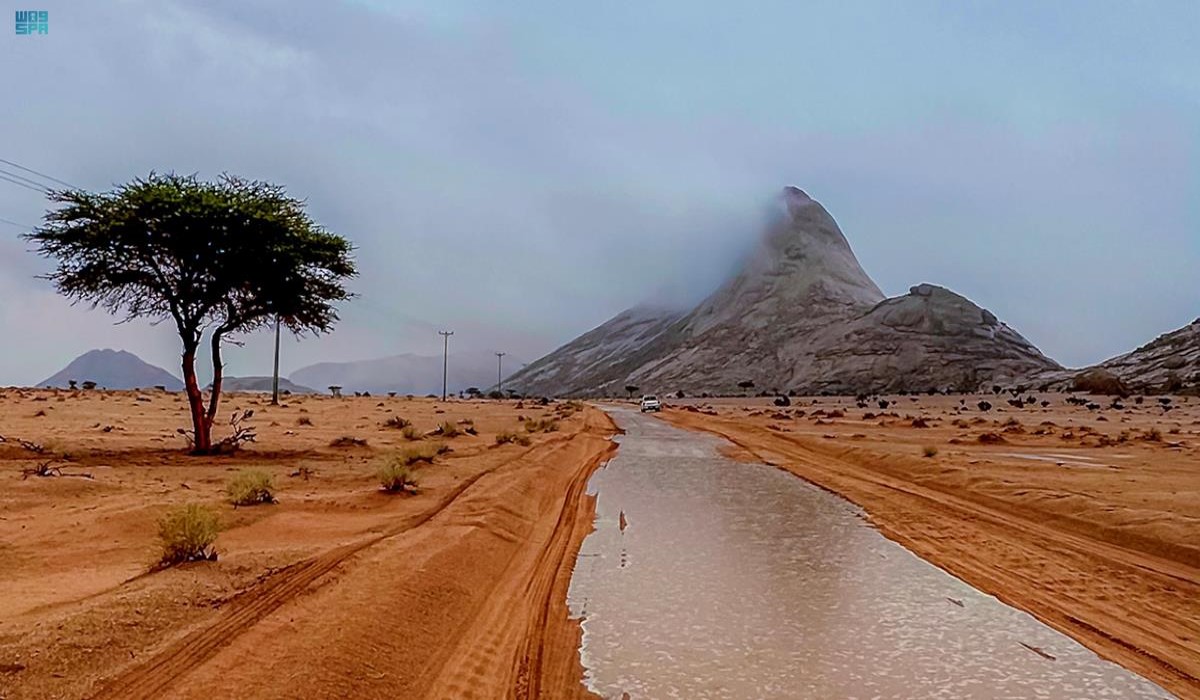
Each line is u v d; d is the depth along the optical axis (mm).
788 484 21062
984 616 8727
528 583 10055
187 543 8633
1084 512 13852
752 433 41906
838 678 6816
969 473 19672
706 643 7758
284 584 8102
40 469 14359
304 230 22797
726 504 17312
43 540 9523
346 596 7863
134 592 7223
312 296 23719
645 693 6469
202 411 21062
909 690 6582
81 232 20141
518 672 6898
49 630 5992
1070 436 35219
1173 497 14922
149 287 21250
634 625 8312
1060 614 8758
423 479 16953
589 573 10758
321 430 31562
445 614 8164
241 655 6102
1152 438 33094
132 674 5590
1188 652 7520
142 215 20219
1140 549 11688
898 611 8898
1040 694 6477
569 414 65188
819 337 189625
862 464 24984
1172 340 123750
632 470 24609
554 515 15344
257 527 11383
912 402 99938
